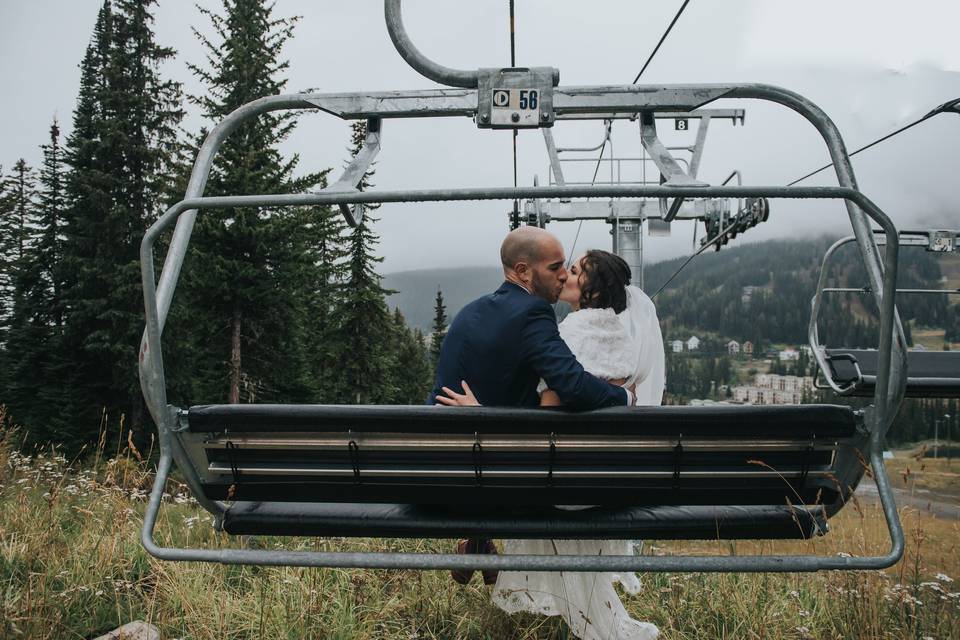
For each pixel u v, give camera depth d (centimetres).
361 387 3219
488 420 190
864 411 193
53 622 284
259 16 2391
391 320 3403
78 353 2733
